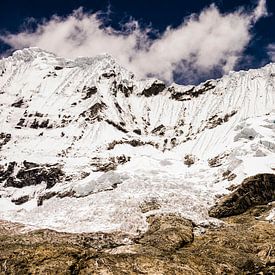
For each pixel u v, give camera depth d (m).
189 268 40.91
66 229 76.25
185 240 59.56
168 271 39.03
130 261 39.09
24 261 35.91
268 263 48.25
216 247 52.97
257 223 66.50
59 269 35.34
